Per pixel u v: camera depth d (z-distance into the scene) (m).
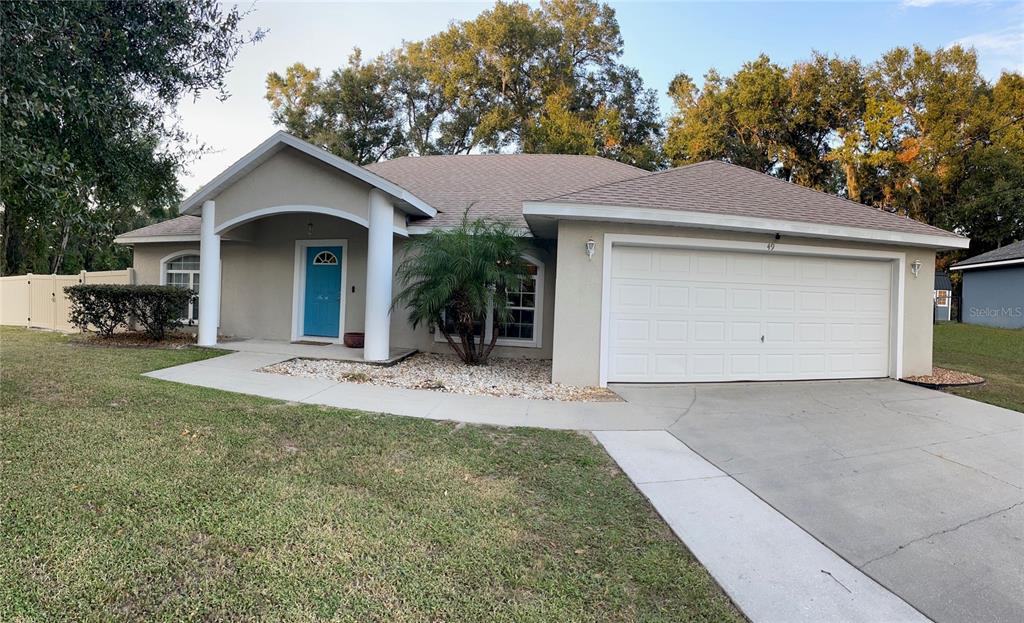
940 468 4.68
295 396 6.68
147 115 5.27
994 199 25.61
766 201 8.73
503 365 9.82
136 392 6.33
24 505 3.25
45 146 4.37
